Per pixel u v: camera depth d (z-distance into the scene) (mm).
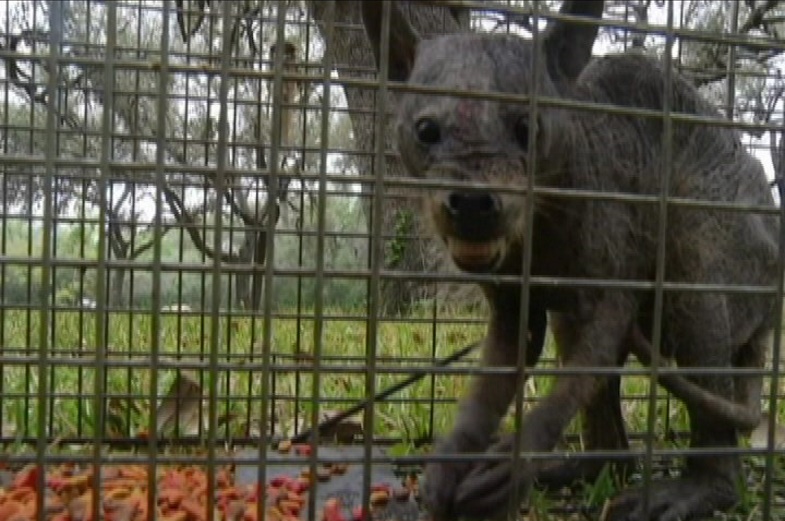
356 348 1575
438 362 1199
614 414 1031
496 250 724
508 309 894
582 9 779
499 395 868
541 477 1002
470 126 715
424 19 1282
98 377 590
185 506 825
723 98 1489
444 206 707
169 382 1319
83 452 1103
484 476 776
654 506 911
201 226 1264
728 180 967
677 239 924
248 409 1188
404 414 1258
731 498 942
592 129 856
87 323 1677
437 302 1348
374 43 812
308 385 1373
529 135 642
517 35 815
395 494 921
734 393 979
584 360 843
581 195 658
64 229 1812
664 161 676
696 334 935
